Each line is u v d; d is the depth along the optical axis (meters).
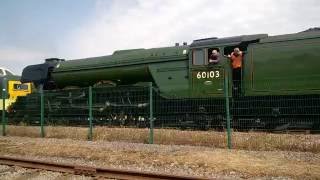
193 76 19.03
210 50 18.70
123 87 20.56
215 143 13.96
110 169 9.38
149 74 20.92
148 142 15.23
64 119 21.97
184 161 10.95
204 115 18.50
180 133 15.77
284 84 16.75
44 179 9.60
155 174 8.81
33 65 26.09
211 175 9.66
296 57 16.59
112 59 22.48
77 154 12.87
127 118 20.33
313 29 16.95
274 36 17.48
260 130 17.12
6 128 20.98
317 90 16.14
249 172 9.66
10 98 27.52
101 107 21.09
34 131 19.48
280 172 9.53
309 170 9.66
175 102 19.41
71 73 24.02
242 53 17.73
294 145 12.81
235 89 17.97
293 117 16.50
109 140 16.39
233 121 17.67
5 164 11.34
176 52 19.91
